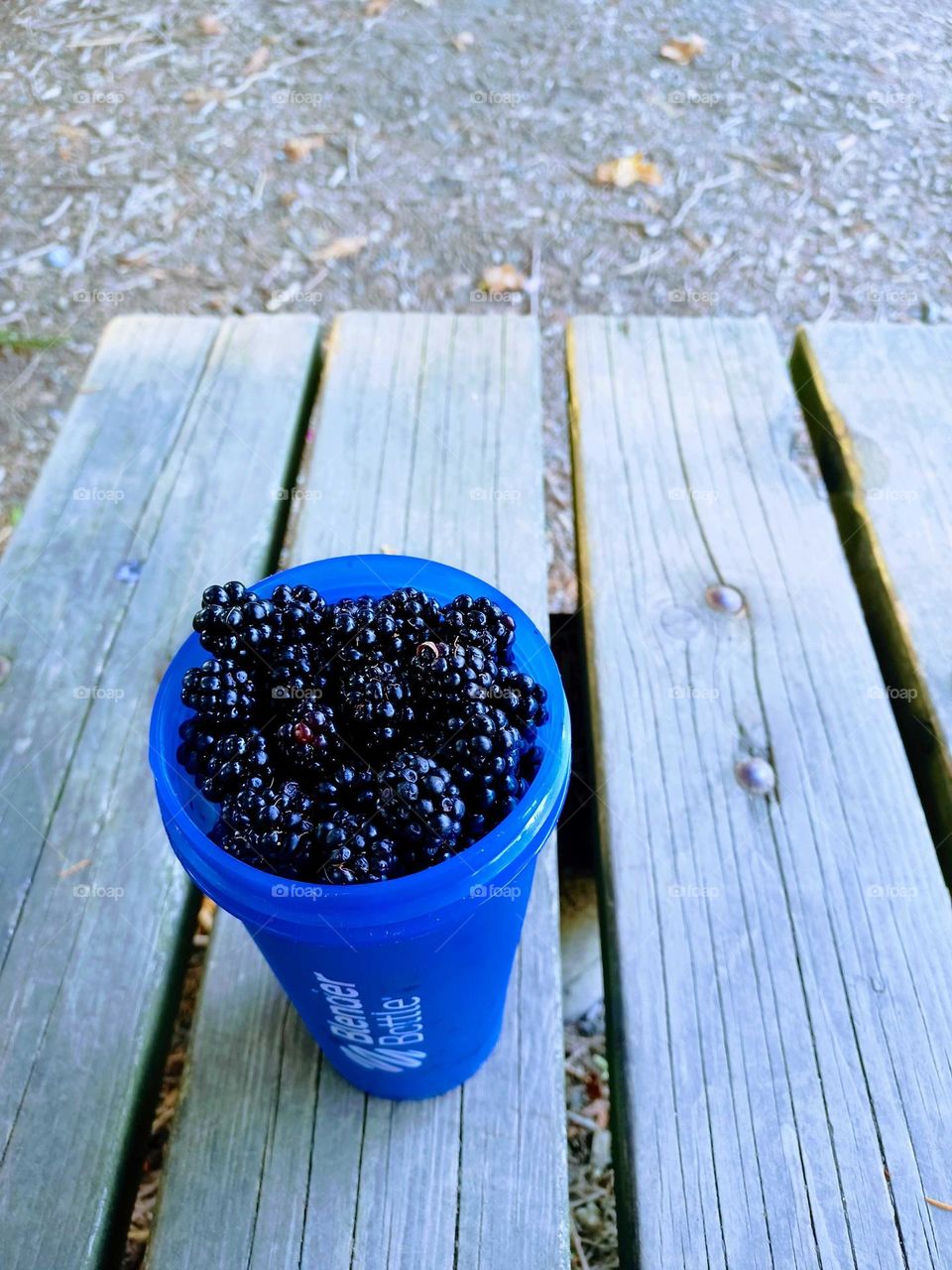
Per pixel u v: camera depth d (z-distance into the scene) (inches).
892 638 21.8
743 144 53.4
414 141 53.4
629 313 45.6
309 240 48.4
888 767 19.2
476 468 23.3
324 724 12.2
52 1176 15.7
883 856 18.3
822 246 48.6
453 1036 15.0
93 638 21.1
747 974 17.2
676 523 22.6
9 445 40.3
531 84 56.5
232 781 12.4
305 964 12.9
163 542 22.5
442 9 61.3
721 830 18.6
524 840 12.1
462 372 25.2
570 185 51.3
